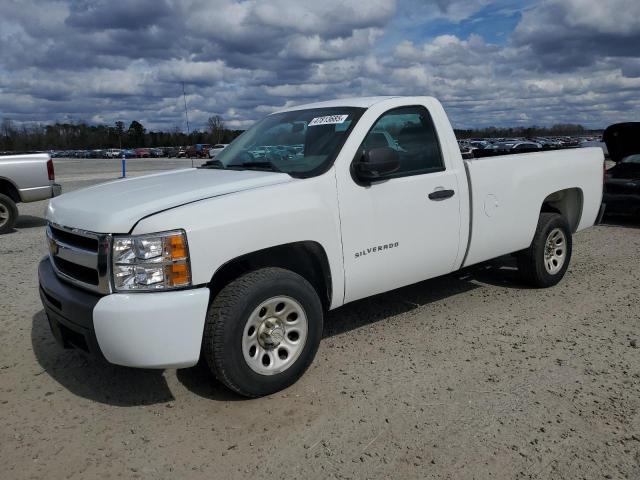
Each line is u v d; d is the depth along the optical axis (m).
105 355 3.05
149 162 51.94
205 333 3.24
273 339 3.45
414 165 4.30
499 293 5.56
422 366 3.89
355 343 4.33
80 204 3.49
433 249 4.39
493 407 3.30
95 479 2.71
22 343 4.41
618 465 2.73
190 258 3.07
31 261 7.36
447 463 2.77
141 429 3.15
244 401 3.45
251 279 3.33
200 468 2.78
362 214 3.88
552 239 5.62
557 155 5.59
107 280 3.04
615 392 3.46
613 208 9.88
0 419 3.28
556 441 2.94
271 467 2.78
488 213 4.79
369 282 4.03
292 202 3.51
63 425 3.21
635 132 9.75
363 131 3.99
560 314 4.93
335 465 2.78
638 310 5.00
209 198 3.30
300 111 4.68
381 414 3.25
